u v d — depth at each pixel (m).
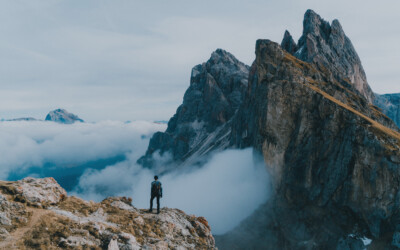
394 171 74.56
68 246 11.83
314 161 94.94
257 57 116.19
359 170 80.94
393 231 73.06
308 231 91.38
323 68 154.38
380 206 75.50
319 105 97.06
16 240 11.08
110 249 12.72
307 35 172.75
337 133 91.69
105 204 18.27
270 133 102.19
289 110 101.75
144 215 18.20
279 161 101.69
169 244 15.73
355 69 191.25
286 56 119.75
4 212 12.45
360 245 76.44
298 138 98.50
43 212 13.70
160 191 19.38
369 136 81.62
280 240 97.12
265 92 106.12
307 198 94.88
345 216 83.81
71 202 16.58
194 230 18.88
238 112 182.62
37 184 15.98
